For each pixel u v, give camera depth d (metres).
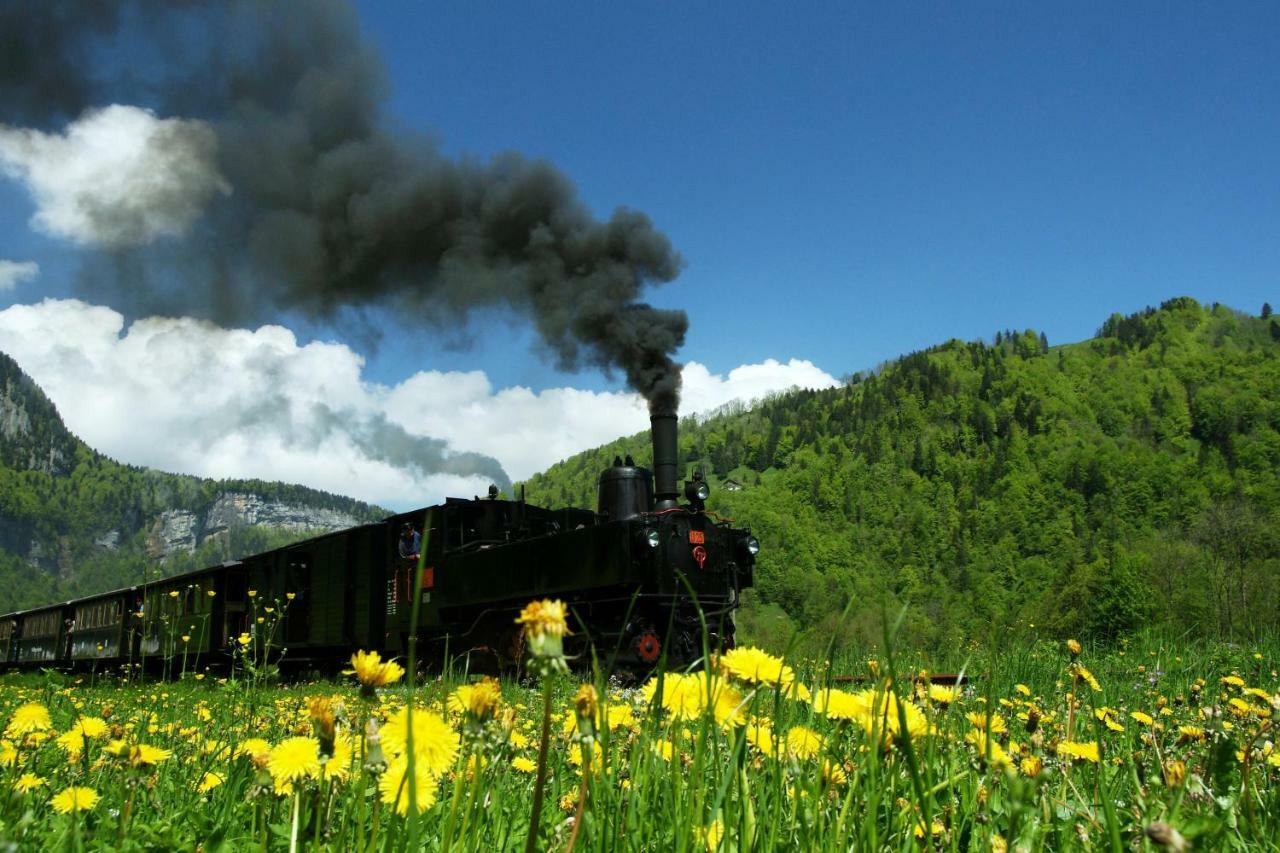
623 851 1.78
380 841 1.95
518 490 21.72
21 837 2.15
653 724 1.93
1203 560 35.03
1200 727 3.42
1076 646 2.99
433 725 1.54
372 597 22.08
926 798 1.62
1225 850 1.96
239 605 26.39
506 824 2.20
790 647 1.80
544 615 1.32
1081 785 2.70
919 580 175.88
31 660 36.47
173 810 2.73
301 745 1.71
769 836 1.74
